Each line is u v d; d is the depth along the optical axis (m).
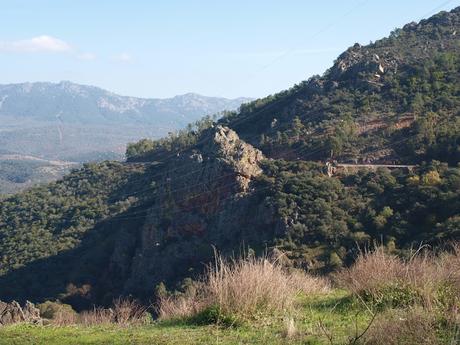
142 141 83.94
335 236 32.12
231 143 48.59
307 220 34.94
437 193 30.92
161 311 9.37
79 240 51.31
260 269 8.15
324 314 7.38
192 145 63.84
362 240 29.14
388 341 5.16
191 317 7.78
